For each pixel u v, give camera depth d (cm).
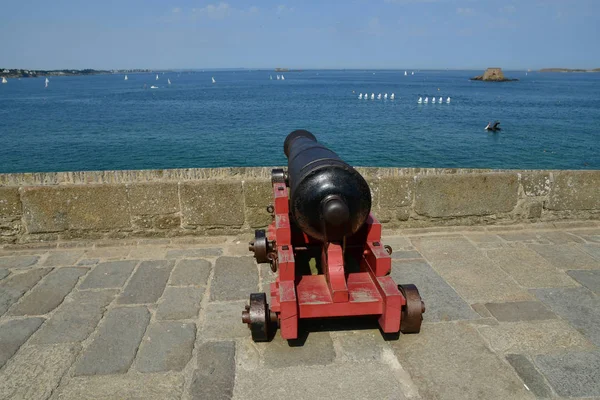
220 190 539
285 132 3856
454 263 469
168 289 418
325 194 341
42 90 12475
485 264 465
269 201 546
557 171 569
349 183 345
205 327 354
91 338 340
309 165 362
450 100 7525
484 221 573
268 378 296
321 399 277
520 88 11919
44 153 3019
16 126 4378
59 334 346
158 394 281
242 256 493
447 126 4272
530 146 3231
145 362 312
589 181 568
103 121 4778
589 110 5862
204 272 453
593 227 569
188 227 548
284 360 314
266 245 452
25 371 304
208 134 3778
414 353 320
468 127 4203
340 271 344
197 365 309
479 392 281
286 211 425
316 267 454
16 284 430
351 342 335
